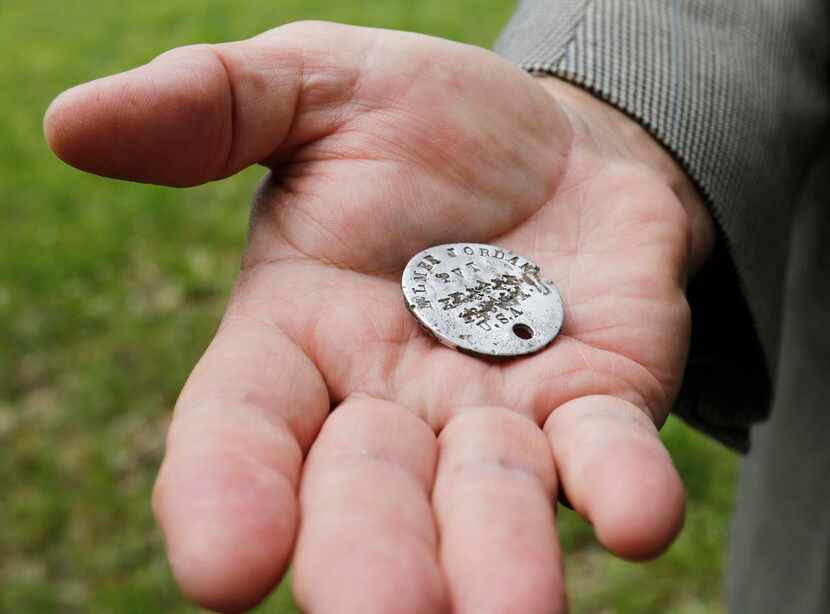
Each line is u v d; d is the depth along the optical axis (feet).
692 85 0.87
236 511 0.53
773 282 0.88
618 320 0.75
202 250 2.21
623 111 0.87
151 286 2.08
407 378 0.70
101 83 0.71
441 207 0.81
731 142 0.86
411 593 0.50
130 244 2.23
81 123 0.72
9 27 4.03
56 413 1.70
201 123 0.74
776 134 0.90
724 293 0.86
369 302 0.74
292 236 0.77
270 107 0.77
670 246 0.78
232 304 0.73
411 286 0.76
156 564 1.41
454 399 0.69
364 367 0.70
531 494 0.58
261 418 0.61
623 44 0.89
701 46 0.90
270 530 0.53
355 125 0.80
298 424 0.64
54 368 1.82
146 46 3.64
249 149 0.78
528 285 0.78
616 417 0.63
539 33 0.93
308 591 0.51
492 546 0.53
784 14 0.96
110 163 0.74
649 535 0.54
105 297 2.03
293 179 0.81
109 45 3.70
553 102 0.87
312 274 0.75
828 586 0.91
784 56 0.95
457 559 0.53
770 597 1.00
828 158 0.98
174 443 0.58
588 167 0.86
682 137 0.85
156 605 1.35
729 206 0.85
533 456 0.62
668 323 0.75
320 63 0.79
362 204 0.78
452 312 0.74
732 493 1.44
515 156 0.84
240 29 3.71
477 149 0.82
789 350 0.99
